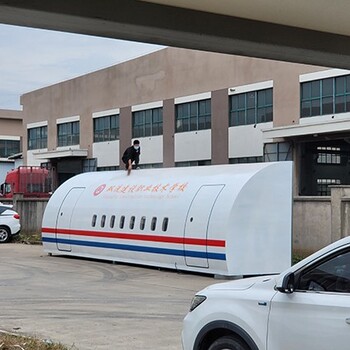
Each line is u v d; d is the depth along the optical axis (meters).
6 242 34.94
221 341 7.00
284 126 43.34
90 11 10.09
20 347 10.03
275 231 20.45
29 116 75.56
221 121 50.12
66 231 26.36
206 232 20.25
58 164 69.81
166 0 10.40
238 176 20.66
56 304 15.16
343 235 23.00
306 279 6.37
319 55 12.68
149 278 20.30
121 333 11.75
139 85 58.72
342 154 49.00
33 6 9.67
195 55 52.69
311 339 6.06
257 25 11.67
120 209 24.03
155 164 56.94
